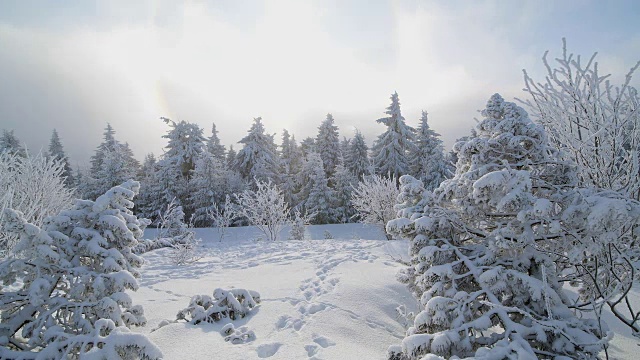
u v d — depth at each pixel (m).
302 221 20.19
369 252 11.12
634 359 5.00
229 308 5.46
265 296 6.51
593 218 3.52
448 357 3.51
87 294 4.26
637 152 4.49
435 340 3.41
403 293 6.71
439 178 30.92
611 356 5.09
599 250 3.79
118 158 33.47
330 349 4.28
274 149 42.53
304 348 4.34
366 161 38.84
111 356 3.31
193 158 36.00
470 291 4.31
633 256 4.33
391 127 34.56
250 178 36.38
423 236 4.43
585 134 4.96
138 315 4.48
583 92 4.80
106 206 4.61
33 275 4.14
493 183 3.95
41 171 11.82
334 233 23.12
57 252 4.23
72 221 4.52
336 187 34.44
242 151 37.81
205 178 31.62
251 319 5.41
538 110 5.26
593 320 3.77
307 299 6.29
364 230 23.39
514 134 4.62
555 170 4.62
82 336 3.50
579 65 4.80
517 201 3.84
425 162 33.84
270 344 4.44
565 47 4.89
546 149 4.55
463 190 4.57
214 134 50.25
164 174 31.36
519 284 3.90
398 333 5.18
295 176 40.69
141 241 13.35
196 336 4.70
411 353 3.45
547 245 4.55
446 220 4.45
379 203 16.55
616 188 4.59
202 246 15.30
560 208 4.46
